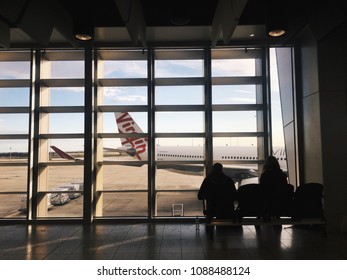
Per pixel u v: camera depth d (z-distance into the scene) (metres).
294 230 5.82
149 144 6.82
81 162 6.93
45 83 7.04
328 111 5.79
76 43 6.38
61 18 5.75
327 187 5.70
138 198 6.89
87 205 6.51
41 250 4.71
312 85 6.12
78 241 5.19
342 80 5.80
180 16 5.38
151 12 6.02
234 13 4.64
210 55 6.89
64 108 7.00
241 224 5.17
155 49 6.98
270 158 5.45
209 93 6.88
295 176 6.79
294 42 6.74
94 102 6.91
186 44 6.81
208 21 6.14
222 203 5.21
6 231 5.91
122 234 5.62
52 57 7.15
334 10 5.04
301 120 6.67
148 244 4.99
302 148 6.64
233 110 7.04
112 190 6.91
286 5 5.07
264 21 5.93
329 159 5.73
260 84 7.07
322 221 5.20
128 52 7.05
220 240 5.19
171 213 6.88
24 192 6.79
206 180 5.38
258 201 5.18
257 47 6.92
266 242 5.05
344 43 5.84
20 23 4.72
